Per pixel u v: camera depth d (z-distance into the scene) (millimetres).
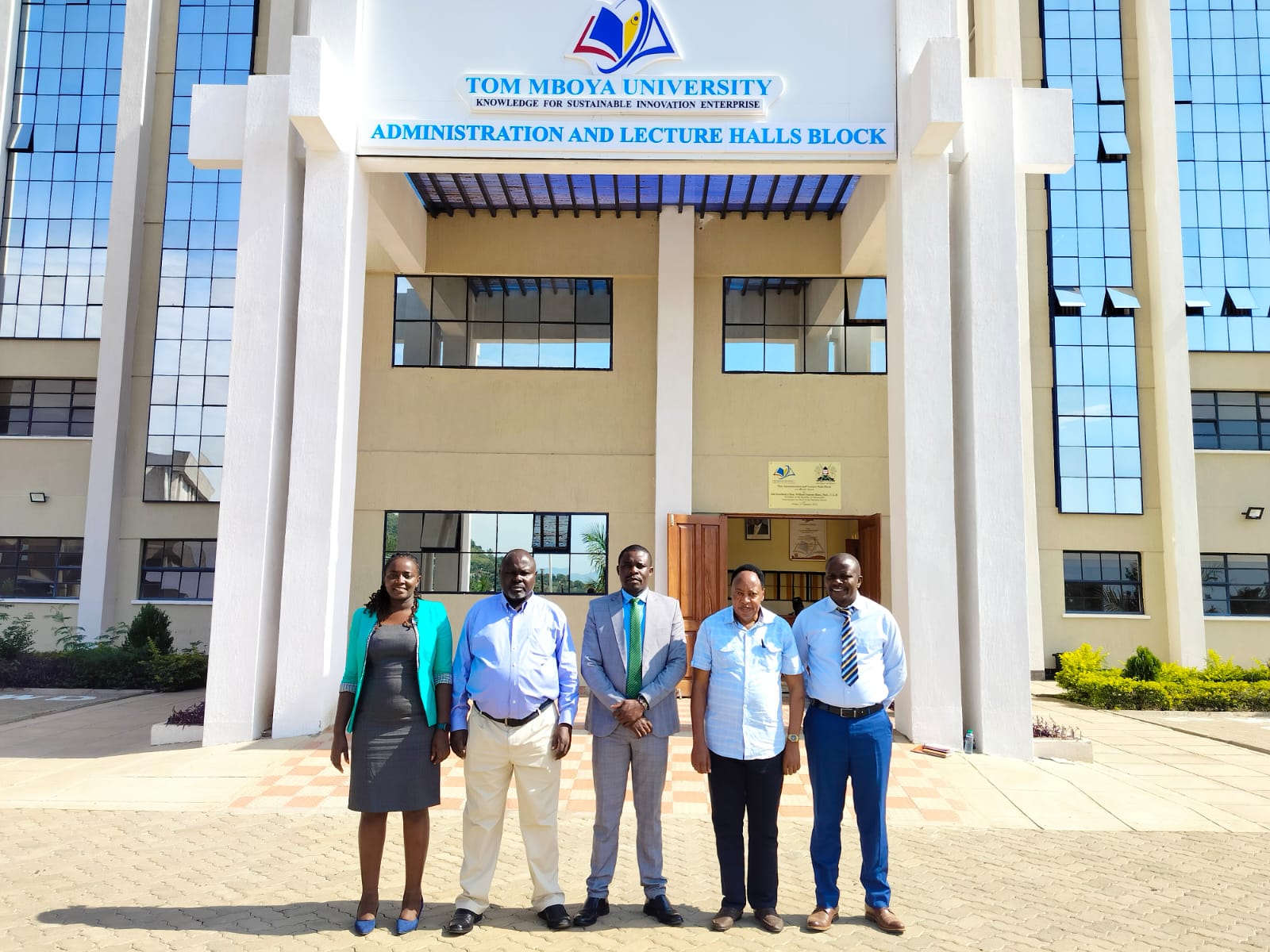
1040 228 16375
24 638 14000
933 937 4160
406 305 13227
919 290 8773
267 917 4305
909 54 9000
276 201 8930
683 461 12547
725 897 4305
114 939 4016
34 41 16844
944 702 8266
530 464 12898
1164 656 15438
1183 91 16594
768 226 13117
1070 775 7543
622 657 4438
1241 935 4246
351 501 9039
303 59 8383
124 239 15844
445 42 9055
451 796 6723
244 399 8680
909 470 8547
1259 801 7012
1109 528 15758
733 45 9039
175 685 12930
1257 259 16266
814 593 15055
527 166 9047
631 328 13141
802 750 7824
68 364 16219
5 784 6977
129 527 15477
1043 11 16766
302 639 8383
